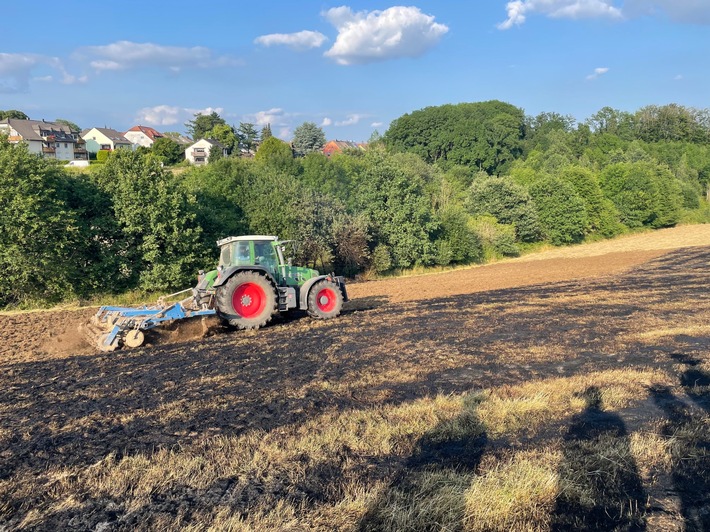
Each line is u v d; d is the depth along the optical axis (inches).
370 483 166.9
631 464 181.0
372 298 718.5
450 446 197.3
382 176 1201.4
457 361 325.1
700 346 352.5
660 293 641.6
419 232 1208.2
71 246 737.0
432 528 142.3
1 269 674.8
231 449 194.7
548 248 1766.7
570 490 161.5
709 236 1838.1
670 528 144.8
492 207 1678.2
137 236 800.9
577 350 349.4
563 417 226.1
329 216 1048.2
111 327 398.6
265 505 155.2
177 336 427.8
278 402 250.7
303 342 391.5
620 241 1883.6
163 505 156.9
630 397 251.3
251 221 938.1
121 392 275.1
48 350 411.5
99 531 143.9
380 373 299.7
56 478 175.8
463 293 751.1
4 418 240.1
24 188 684.1
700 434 205.6
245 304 444.1
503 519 146.1
